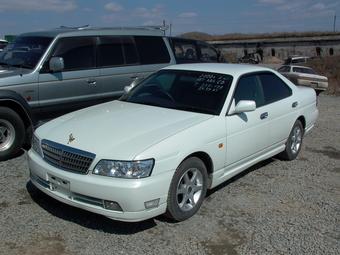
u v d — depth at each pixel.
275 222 4.59
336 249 4.07
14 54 7.21
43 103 6.72
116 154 3.99
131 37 8.14
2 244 3.89
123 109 5.18
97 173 3.98
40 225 4.27
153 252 3.86
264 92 5.95
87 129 4.48
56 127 4.70
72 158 4.13
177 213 4.34
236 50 87.56
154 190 4.01
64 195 4.21
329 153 7.51
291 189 5.60
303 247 4.09
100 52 7.53
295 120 6.64
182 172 4.33
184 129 4.48
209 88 5.34
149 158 3.99
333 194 5.50
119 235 4.14
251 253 3.94
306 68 24.20
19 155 6.59
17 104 6.38
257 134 5.57
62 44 7.02
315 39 80.81
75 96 7.16
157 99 5.43
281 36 86.88
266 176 6.08
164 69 6.05
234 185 5.64
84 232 4.17
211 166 4.79
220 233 4.28
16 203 4.75
